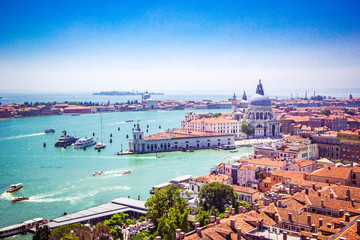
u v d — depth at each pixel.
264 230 94.06
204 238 86.88
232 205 142.25
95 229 116.56
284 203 109.44
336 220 95.19
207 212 126.81
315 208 109.19
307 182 146.38
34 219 162.12
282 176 169.25
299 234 93.50
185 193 170.25
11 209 185.12
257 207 106.69
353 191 120.38
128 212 168.50
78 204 192.00
